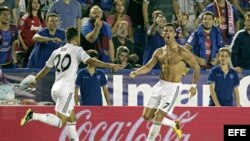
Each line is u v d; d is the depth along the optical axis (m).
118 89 31.23
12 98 29.73
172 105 25.42
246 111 26.20
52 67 27.66
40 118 24.47
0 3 33.88
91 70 29.80
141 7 34.81
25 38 32.69
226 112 26.22
